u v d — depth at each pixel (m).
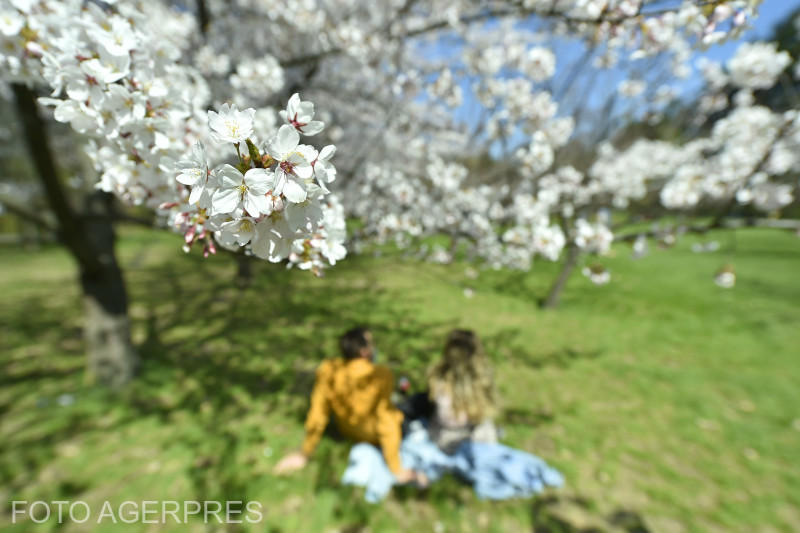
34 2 0.84
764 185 2.46
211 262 10.64
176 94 0.92
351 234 2.95
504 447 2.69
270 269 9.30
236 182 0.57
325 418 2.55
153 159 0.95
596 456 3.00
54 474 2.64
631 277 9.77
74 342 5.07
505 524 2.35
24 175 8.40
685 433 3.36
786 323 6.42
